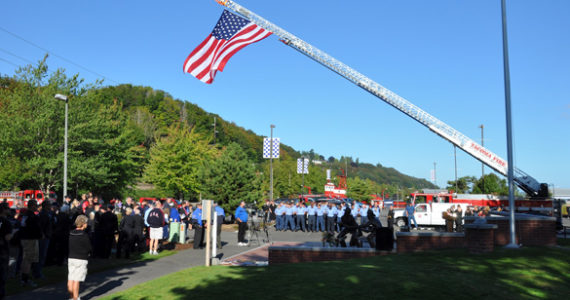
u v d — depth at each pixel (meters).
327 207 26.36
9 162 30.31
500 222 12.38
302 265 10.74
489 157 27.97
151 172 44.94
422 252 11.42
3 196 30.28
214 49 17.39
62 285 10.07
